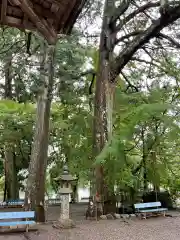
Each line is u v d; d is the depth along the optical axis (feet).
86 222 36.14
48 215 47.80
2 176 85.87
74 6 20.79
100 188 40.34
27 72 51.44
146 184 52.54
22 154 68.23
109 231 30.73
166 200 50.19
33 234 29.37
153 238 27.63
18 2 18.89
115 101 44.42
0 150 72.02
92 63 52.21
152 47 48.75
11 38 55.11
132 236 28.48
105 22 44.75
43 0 19.86
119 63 44.39
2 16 20.39
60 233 29.86
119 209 44.62
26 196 38.75
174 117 42.75
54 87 51.55
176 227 32.48
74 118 55.83
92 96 54.60
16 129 59.72
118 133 39.32
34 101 55.26
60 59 49.88
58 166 67.10
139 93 46.91
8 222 30.07
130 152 48.49
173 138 43.27
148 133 46.57
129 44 44.65
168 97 48.98
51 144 68.28
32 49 52.70
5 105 51.72
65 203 33.63
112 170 39.42
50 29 21.18
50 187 81.92
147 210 39.45
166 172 51.01
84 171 59.31
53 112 59.93
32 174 39.24
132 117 38.04
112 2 43.73
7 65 54.70
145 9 44.80
